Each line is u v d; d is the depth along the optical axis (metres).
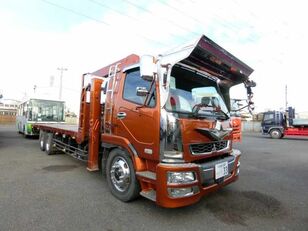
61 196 4.31
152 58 3.44
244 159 9.11
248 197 4.54
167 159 3.29
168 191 3.12
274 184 5.49
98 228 3.16
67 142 7.27
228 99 4.96
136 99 3.87
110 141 4.34
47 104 13.98
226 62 4.09
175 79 3.74
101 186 4.93
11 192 4.45
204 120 3.68
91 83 5.18
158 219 3.47
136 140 3.76
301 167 7.58
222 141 4.07
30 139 13.88
